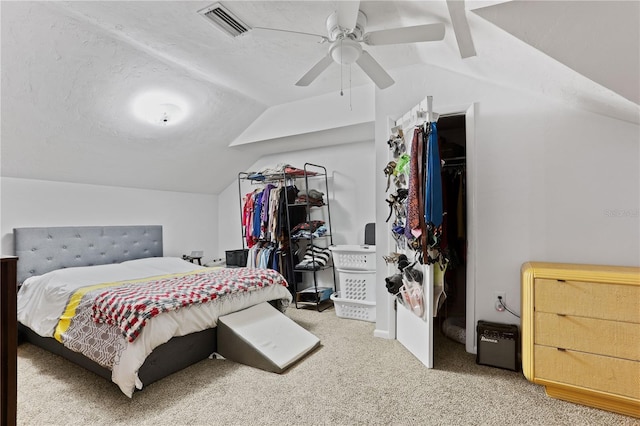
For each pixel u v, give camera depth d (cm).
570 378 176
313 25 211
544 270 186
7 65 209
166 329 194
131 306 188
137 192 388
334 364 224
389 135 277
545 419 162
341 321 323
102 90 256
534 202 225
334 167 404
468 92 246
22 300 262
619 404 168
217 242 500
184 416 166
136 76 260
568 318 178
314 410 170
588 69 137
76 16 199
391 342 266
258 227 406
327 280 403
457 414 166
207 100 319
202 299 221
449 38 186
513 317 230
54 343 241
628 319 166
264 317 256
